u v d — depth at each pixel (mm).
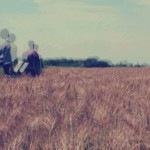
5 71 16922
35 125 5266
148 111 6375
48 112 6320
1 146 4750
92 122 5480
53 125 5234
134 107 6895
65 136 4734
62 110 6398
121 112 6387
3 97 7914
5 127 5312
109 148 4578
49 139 4715
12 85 10672
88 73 22094
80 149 4500
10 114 6090
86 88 9750
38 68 17594
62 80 13414
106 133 4984
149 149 4660
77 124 5340
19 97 7988
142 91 9938
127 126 5375
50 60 47781
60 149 4492
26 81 12430
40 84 11039
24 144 4723
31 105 7090
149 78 15469
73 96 8203
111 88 9969
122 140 4691
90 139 4738
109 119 5809
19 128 5293
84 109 6367
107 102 7316
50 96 8250
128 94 8812
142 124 5590
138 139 4777
